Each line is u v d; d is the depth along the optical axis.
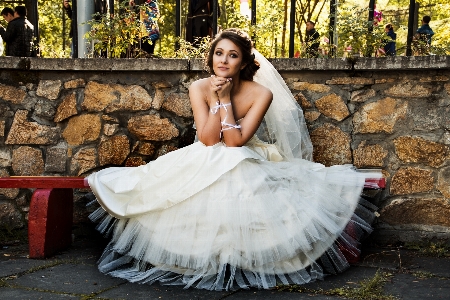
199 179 2.71
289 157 3.35
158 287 2.61
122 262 2.92
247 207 2.66
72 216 3.51
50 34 11.95
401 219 3.54
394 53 4.11
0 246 3.48
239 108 3.01
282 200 2.73
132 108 3.80
